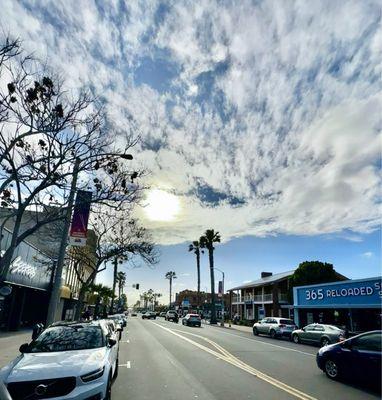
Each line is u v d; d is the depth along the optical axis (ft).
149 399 24.58
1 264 29.53
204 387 28.43
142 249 87.56
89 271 160.25
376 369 28.02
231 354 49.93
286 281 153.58
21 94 30.58
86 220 47.75
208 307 315.58
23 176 32.19
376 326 82.99
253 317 175.63
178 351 52.49
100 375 19.99
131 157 36.83
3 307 74.13
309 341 71.82
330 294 95.66
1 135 30.40
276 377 33.14
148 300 540.52
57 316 106.11
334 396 26.12
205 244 197.36
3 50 28.84
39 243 88.28
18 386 18.31
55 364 19.83
